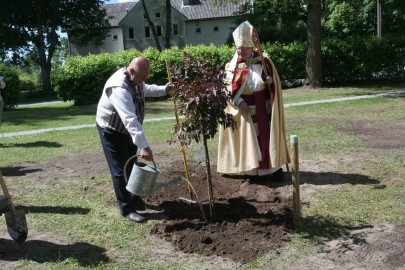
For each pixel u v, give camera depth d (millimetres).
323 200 5883
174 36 57875
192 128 4926
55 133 12227
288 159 6684
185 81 4840
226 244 4707
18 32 41344
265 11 29156
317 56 20875
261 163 6480
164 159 8398
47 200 6297
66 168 8133
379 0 28625
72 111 18078
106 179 7242
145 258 4512
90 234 5098
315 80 20984
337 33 38500
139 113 5301
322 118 12406
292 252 4523
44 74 43156
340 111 13609
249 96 6438
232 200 5980
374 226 5055
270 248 4605
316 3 20531
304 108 14523
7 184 7195
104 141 5320
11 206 4570
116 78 5039
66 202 6188
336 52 22031
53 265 4367
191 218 5430
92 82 20766
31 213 5785
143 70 4980
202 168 7613
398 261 4293
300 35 33406
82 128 12938
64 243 4883
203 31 57938
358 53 22156
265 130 6441
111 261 4457
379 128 10656
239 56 6566
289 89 21219
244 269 4246
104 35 46969
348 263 4297
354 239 4754
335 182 6613
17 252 4680
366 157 7965
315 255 4461
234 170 6629
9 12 39562
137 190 5016
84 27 44812
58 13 41312
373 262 4297
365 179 6707
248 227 5059
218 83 4852
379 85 21250
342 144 8984
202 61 4930
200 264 4367
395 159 7742
